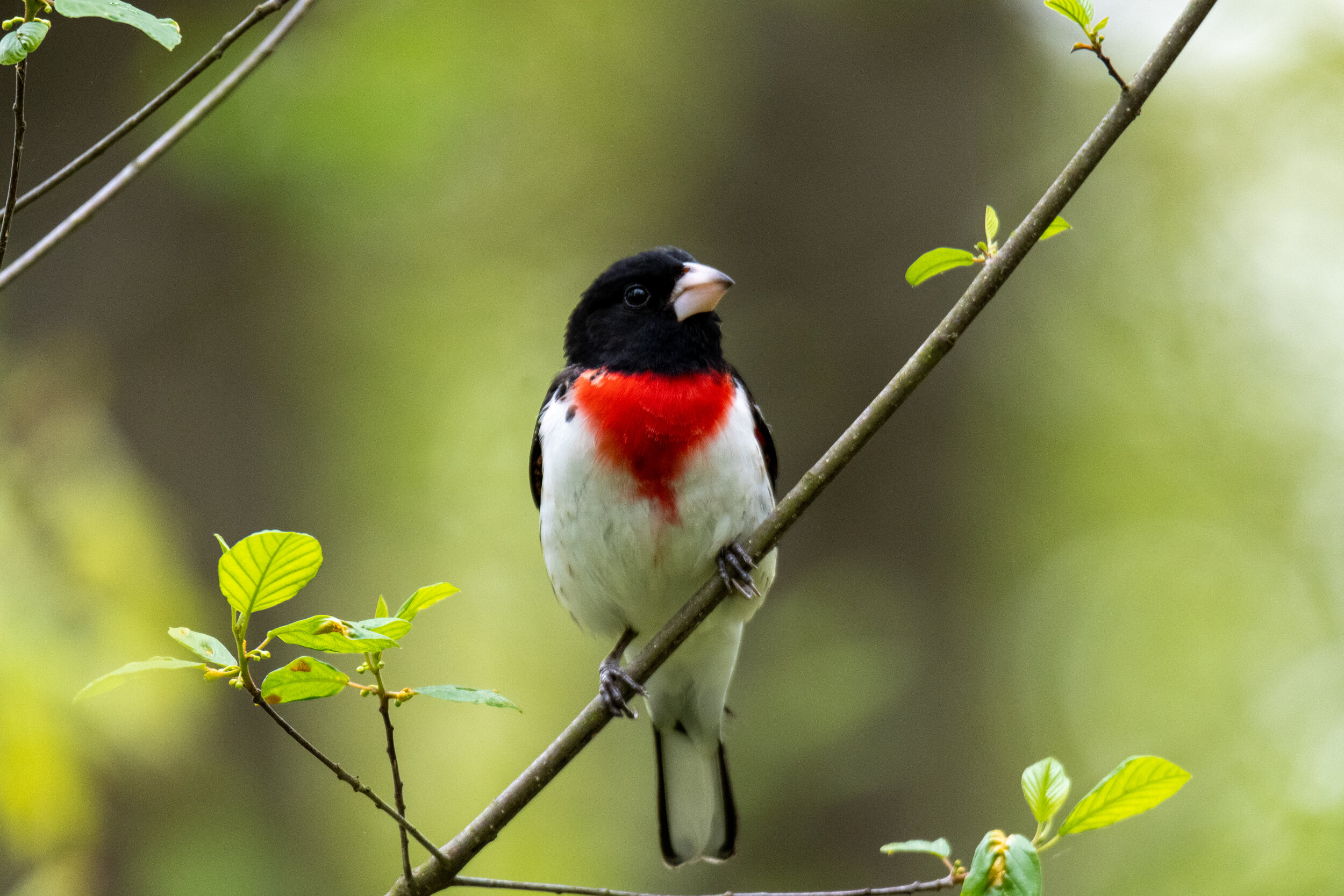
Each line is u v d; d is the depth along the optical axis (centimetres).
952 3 1152
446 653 1598
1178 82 1695
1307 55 1678
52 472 870
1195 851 1273
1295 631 1742
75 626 824
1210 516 1800
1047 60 1352
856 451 548
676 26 1267
